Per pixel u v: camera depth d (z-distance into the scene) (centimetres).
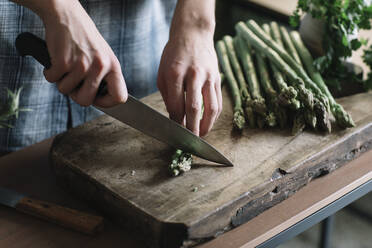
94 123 142
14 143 174
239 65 170
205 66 129
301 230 123
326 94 152
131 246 114
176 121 130
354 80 165
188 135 122
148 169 123
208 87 129
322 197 126
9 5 155
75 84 111
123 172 122
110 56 111
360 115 145
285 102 139
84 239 115
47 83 170
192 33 134
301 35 182
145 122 125
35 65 164
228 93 161
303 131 138
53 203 125
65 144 132
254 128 141
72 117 180
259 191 117
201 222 107
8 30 158
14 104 137
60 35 108
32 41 116
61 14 108
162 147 132
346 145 135
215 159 124
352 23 163
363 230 284
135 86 189
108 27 173
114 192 114
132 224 114
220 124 143
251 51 177
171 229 105
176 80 126
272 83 163
